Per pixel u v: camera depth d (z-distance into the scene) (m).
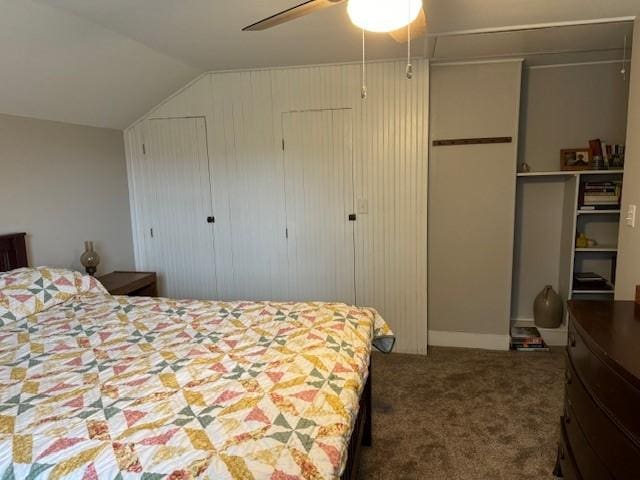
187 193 3.65
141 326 2.05
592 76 3.32
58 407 1.30
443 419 2.48
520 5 2.10
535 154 3.49
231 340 1.84
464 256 3.43
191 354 1.69
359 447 1.87
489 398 2.70
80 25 2.25
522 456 2.14
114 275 3.39
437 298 3.53
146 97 3.33
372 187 3.32
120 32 2.42
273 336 1.87
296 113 3.35
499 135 3.24
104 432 1.17
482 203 3.34
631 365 1.27
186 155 3.60
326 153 3.35
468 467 2.07
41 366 1.62
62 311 2.30
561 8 2.13
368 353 1.88
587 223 3.44
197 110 3.52
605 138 3.37
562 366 3.13
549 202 3.53
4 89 2.40
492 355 3.35
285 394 1.37
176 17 2.22
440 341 3.58
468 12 2.19
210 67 3.26
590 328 1.57
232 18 2.24
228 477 1.01
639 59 2.12
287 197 3.47
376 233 3.38
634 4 2.07
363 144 3.29
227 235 3.63
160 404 1.31
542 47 2.83
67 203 3.09
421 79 3.13
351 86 3.24
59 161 3.01
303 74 3.30
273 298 3.62
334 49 2.84
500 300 3.42
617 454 1.31
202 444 1.12
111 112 3.27
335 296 3.52
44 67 2.40
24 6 1.96
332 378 1.50
